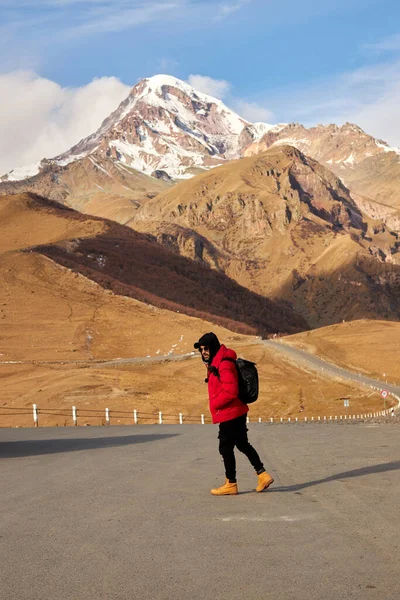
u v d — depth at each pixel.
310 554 5.55
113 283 173.88
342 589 4.67
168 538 6.24
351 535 6.15
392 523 6.60
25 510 7.78
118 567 5.31
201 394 90.19
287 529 6.48
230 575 5.05
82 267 178.62
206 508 7.74
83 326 137.38
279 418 79.25
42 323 137.25
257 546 5.86
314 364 123.44
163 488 9.34
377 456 12.82
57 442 18.89
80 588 4.81
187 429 28.77
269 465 11.98
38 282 159.75
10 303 146.38
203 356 8.98
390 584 4.75
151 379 98.25
